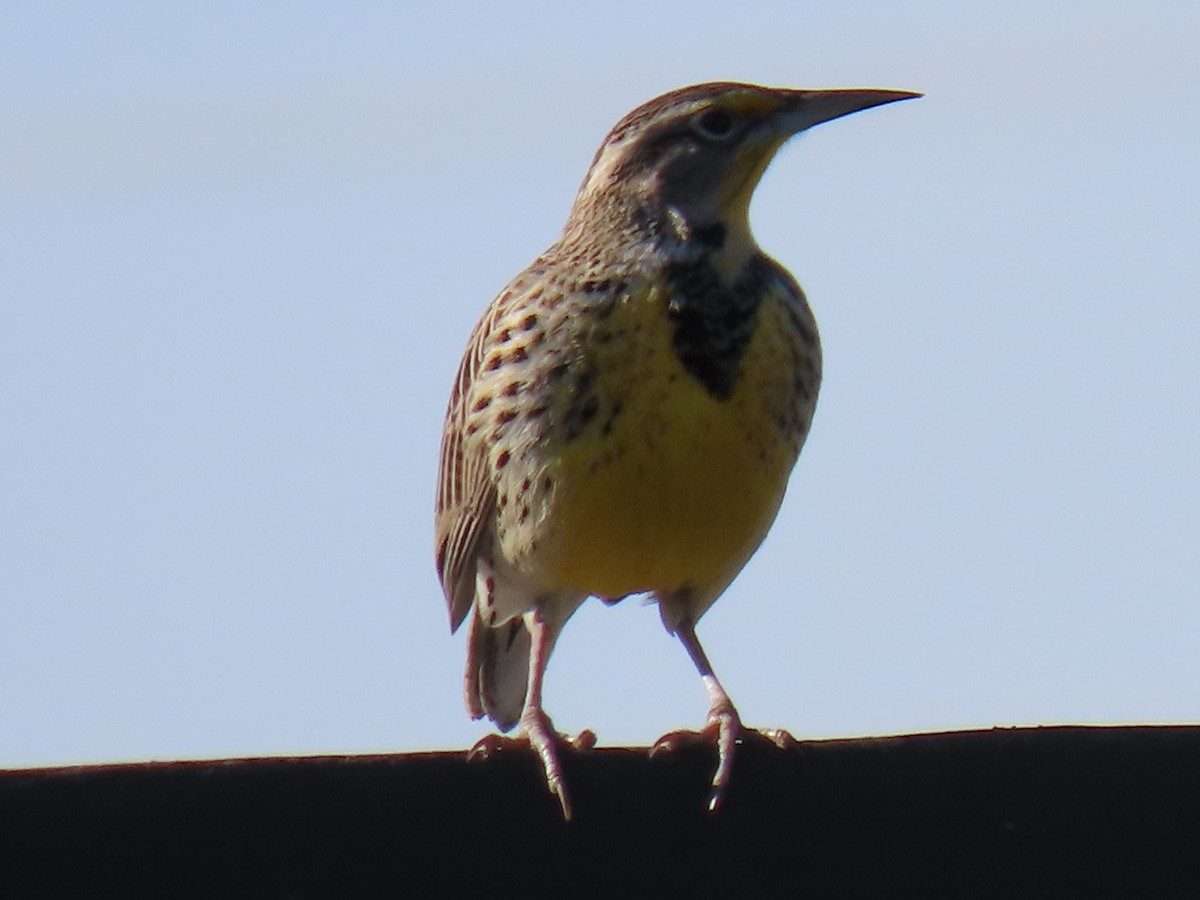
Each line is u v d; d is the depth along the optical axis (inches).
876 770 355.6
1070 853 353.7
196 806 335.0
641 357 456.4
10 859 329.7
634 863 349.7
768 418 462.9
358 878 337.4
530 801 346.6
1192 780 356.2
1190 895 352.2
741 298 465.7
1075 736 357.4
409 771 343.3
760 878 350.3
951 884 351.6
